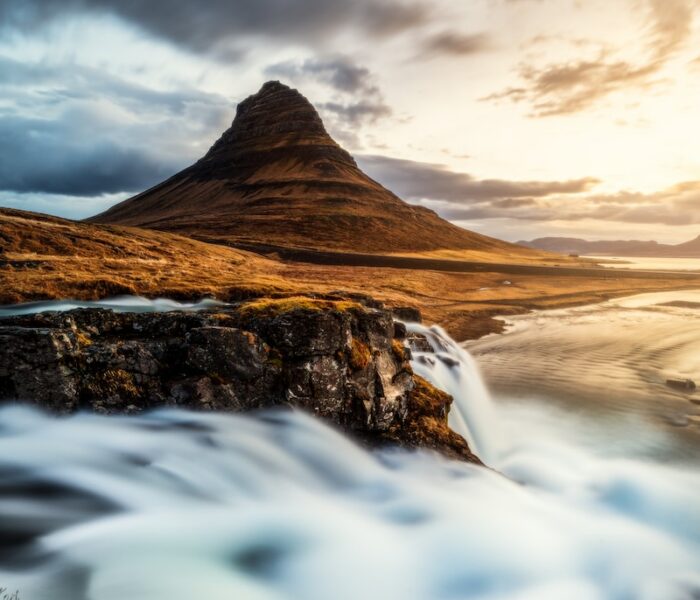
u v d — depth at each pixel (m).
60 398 14.36
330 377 16.78
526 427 24.11
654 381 32.59
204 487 13.21
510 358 40.62
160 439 14.44
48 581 8.81
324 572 10.92
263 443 15.27
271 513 12.77
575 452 21.03
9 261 56.91
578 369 36.34
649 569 12.73
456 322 59.31
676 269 197.88
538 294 91.00
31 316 16.80
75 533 10.53
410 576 11.32
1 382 14.02
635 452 20.98
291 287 49.91
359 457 16.00
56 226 85.69
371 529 12.80
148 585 9.19
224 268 84.50
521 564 12.17
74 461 13.03
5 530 10.17
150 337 17.42
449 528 13.17
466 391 27.72
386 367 18.81
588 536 13.99
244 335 16.59
